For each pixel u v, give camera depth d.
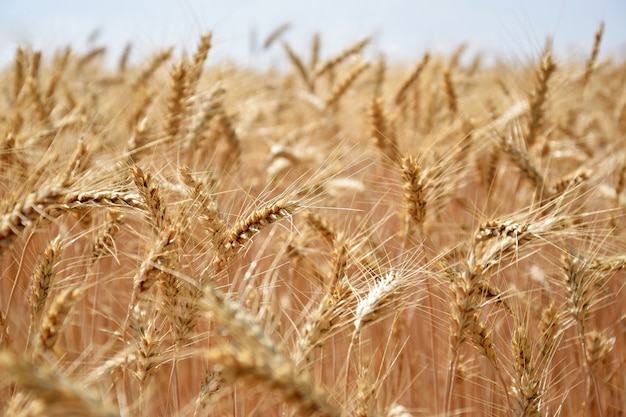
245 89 2.12
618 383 1.34
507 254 1.12
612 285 1.44
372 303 1.04
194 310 1.02
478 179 1.53
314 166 1.65
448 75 1.87
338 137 2.00
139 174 1.04
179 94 1.42
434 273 1.13
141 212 1.05
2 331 1.08
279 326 1.09
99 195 1.04
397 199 1.41
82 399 0.77
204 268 1.07
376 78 2.52
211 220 1.07
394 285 1.06
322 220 1.20
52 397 0.77
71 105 1.78
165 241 1.01
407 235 1.26
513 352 1.08
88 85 2.17
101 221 1.24
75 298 0.92
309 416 0.83
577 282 1.16
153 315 1.08
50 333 0.91
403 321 1.30
